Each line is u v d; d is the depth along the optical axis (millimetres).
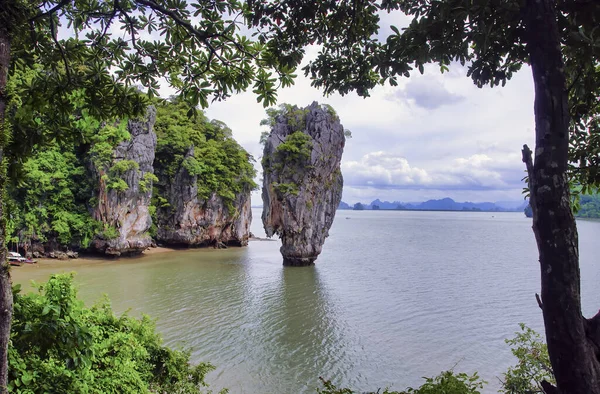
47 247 49969
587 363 3029
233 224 72688
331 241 88812
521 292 36594
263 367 20156
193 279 40594
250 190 76500
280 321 27312
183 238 64750
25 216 46844
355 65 5578
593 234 92938
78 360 6449
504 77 4723
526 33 3422
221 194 67500
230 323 26609
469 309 30828
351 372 19875
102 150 50031
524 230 139000
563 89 3234
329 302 32594
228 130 76000
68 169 51812
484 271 47906
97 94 5863
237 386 18188
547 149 3219
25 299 6172
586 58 3807
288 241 51031
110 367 8812
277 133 52531
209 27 5238
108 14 5332
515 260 58062
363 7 5234
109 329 10117
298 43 5457
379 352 22312
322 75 5762
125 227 52531
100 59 5883
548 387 3318
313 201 51062
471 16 3926
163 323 26125
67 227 49594
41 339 5848
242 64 5703
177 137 63344
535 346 11086
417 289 37688
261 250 68000
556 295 3119
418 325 26922
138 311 28562
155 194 63375
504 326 26812
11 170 4980
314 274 45031
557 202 3156
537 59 3312
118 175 51000
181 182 63500
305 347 22828
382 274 45438
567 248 3123
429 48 4527
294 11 5070
